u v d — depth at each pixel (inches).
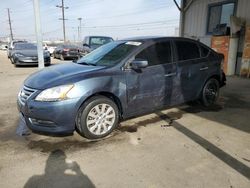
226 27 396.5
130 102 158.6
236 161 122.7
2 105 223.8
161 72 169.9
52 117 133.9
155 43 171.9
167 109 205.6
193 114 194.1
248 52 358.0
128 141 145.8
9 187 103.7
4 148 137.4
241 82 330.6
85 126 142.6
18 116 191.9
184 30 490.3
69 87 135.5
